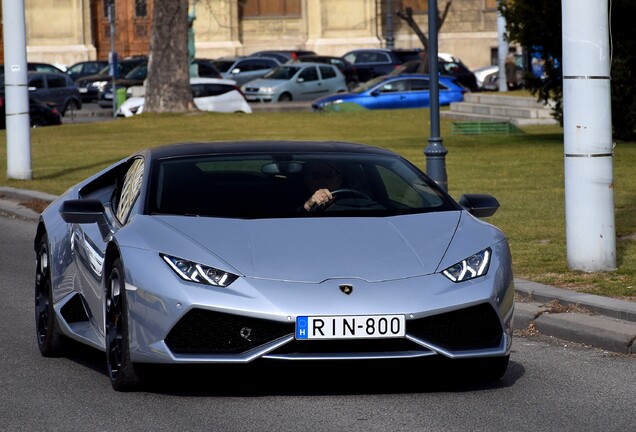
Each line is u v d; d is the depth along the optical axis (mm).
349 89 95000
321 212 12508
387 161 13750
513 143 43906
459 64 93938
